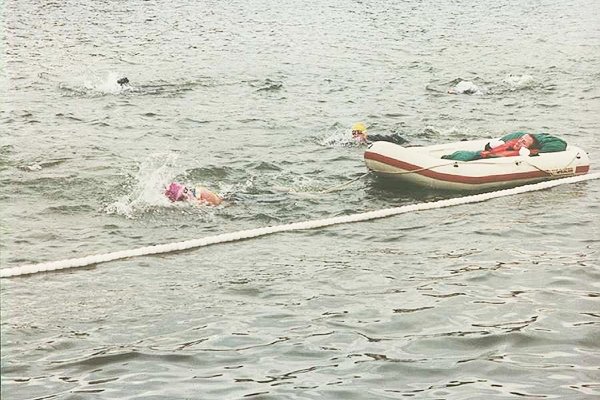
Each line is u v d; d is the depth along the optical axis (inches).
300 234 526.6
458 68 1206.9
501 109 938.7
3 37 1461.6
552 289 426.0
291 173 666.2
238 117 876.0
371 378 327.3
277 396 312.2
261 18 1822.1
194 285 433.7
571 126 854.5
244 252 490.0
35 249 486.9
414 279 442.3
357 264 468.1
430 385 321.4
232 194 607.2
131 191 602.9
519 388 318.7
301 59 1269.7
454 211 577.6
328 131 815.7
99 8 1978.3
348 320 386.9
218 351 352.5
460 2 2213.3
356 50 1373.0
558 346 357.4
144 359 344.5
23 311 396.8
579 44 1435.8
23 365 339.6
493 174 631.8
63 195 590.2
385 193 620.1
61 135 776.9
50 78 1076.5
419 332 372.5
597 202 596.7
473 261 470.9
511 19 1849.2
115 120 849.5
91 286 430.6
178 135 789.9
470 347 356.8
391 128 837.2
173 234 521.3
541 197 612.7
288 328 377.4
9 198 580.7
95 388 318.7
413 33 1601.9
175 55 1288.1
